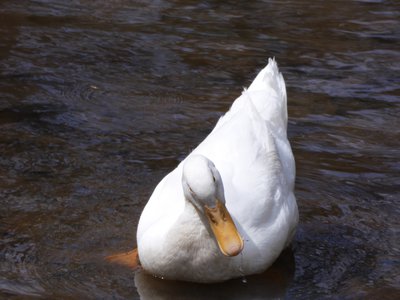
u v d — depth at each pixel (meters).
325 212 11.23
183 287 9.71
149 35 17.06
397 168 12.37
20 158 12.41
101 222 10.88
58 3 18.56
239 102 11.28
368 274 9.90
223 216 8.97
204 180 8.88
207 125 13.66
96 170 12.14
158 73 15.52
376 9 18.77
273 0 19.28
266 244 9.82
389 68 15.81
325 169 12.30
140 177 11.98
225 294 9.59
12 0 18.59
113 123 13.66
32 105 14.16
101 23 17.56
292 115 13.99
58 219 10.89
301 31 17.48
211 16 18.20
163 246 9.54
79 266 9.96
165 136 13.27
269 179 10.18
